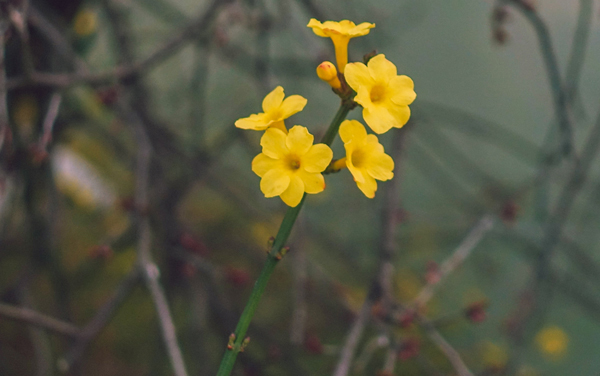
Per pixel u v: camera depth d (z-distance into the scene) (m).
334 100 1.95
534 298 1.17
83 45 1.20
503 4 0.97
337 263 1.77
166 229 1.13
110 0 1.22
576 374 1.84
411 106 1.12
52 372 1.14
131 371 1.44
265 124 0.66
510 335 1.22
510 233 1.26
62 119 1.18
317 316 1.53
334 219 1.76
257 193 1.46
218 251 1.60
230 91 1.73
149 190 1.20
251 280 1.59
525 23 1.98
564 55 1.93
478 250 1.64
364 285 1.54
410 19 1.69
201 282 1.14
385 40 1.36
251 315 0.65
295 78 1.38
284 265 1.42
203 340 1.13
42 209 1.27
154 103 1.43
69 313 1.18
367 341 1.37
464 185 2.05
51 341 1.39
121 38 1.18
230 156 1.88
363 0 1.70
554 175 1.18
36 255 1.15
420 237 1.60
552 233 1.11
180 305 1.49
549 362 1.85
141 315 1.54
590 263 1.25
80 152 1.57
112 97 0.98
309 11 1.22
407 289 1.63
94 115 1.30
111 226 1.56
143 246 0.84
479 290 1.76
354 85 0.65
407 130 1.06
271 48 1.66
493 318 1.69
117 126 1.38
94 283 1.52
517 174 2.14
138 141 1.00
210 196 1.78
